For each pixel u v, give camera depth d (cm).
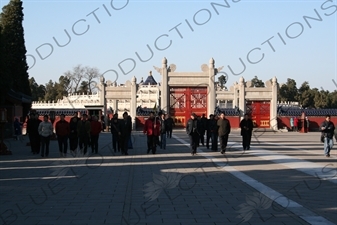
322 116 5662
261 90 5278
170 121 3803
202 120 2950
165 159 2238
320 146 3052
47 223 948
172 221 959
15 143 3438
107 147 2998
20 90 4481
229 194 1268
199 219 975
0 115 2409
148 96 7131
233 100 6341
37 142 2527
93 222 952
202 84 4684
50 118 3784
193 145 2469
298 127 5500
